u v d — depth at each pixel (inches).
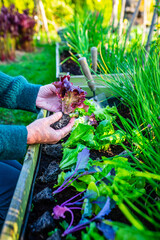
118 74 66.1
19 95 55.0
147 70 61.6
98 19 118.0
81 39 103.4
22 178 39.7
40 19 187.2
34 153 46.3
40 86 56.1
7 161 55.3
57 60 99.0
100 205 36.5
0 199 46.7
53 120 47.9
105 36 110.6
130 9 195.6
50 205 40.6
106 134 52.6
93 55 66.9
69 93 49.6
